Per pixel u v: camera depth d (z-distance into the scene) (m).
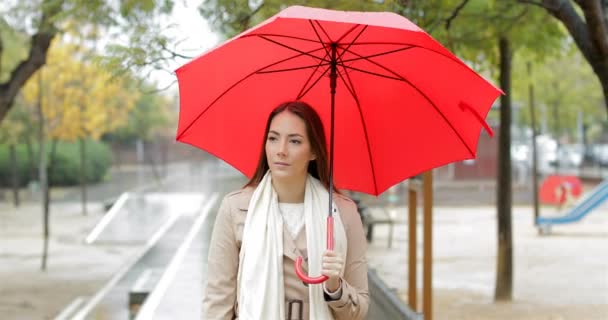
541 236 16.73
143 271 10.12
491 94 2.54
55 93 18.41
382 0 5.17
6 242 15.62
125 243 14.46
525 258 13.38
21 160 33.06
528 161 33.53
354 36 2.52
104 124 23.75
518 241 15.89
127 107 26.41
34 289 10.64
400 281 10.73
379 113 2.96
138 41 5.11
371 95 2.91
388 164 3.08
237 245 2.73
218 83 2.80
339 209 2.81
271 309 2.60
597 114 31.58
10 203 26.00
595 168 42.84
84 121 20.52
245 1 5.32
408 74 2.76
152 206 18.91
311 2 5.14
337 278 2.55
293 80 2.91
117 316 8.16
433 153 3.00
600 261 12.85
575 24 5.02
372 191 3.15
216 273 2.72
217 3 5.38
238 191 2.81
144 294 8.32
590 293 9.95
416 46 2.51
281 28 2.47
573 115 30.12
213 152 3.02
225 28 6.05
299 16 2.17
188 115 2.82
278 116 2.74
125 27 5.90
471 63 9.13
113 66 5.11
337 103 2.97
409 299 7.47
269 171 2.80
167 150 58.88
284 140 2.71
